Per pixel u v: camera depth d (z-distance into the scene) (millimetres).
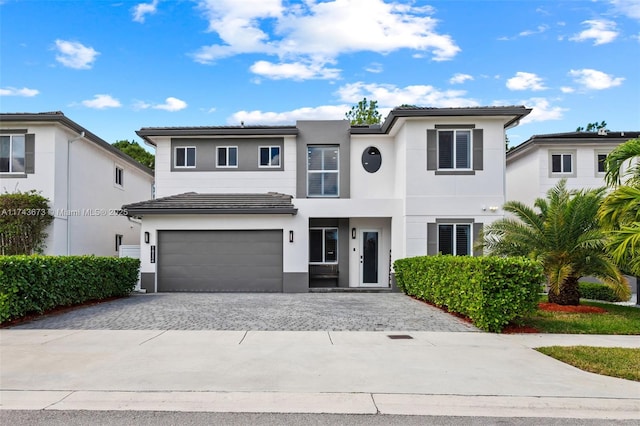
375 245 18172
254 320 10219
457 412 4941
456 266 10406
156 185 18578
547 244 11531
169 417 4707
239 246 16469
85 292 12383
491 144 16078
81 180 19203
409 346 7762
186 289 16406
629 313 11055
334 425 4551
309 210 16562
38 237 16484
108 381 5738
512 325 9477
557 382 5824
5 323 9664
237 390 5418
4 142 17109
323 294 15688
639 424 4688
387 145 18531
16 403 5043
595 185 20891
